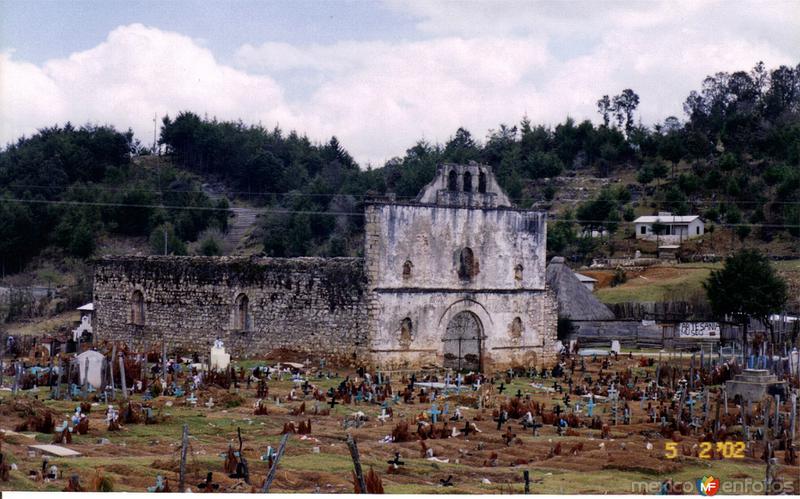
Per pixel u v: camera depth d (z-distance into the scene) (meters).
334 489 38.31
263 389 64.19
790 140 180.75
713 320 101.94
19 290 125.94
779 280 97.38
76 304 123.88
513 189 181.38
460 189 80.62
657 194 180.75
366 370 74.88
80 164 172.12
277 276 81.12
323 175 187.38
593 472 43.88
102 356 65.75
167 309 88.81
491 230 81.75
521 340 83.62
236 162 189.12
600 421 56.81
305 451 46.56
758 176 176.88
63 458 42.38
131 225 154.75
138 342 91.00
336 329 77.25
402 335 76.69
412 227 77.12
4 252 142.75
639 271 140.38
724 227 158.00
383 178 175.38
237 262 83.94
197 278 86.56
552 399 66.81
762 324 102.62
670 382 73.94
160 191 162.75
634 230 164.38
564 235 156.75
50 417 49.75
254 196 181.00
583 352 94.94
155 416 53.62
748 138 193.38
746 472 44.56
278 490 37.97
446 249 79.06
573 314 104.75
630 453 47.31
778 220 157.12
